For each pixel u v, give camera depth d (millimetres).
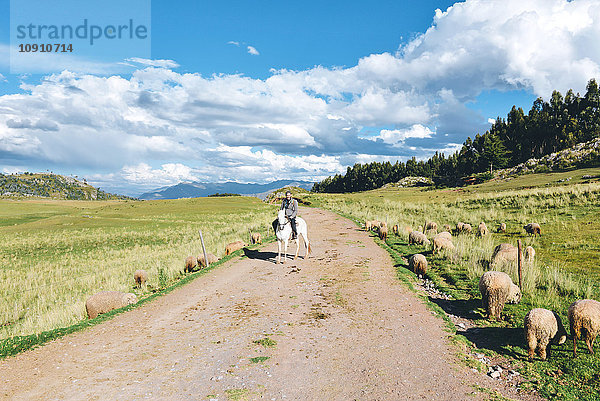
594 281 11086
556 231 19156
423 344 7707
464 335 8211
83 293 16391
